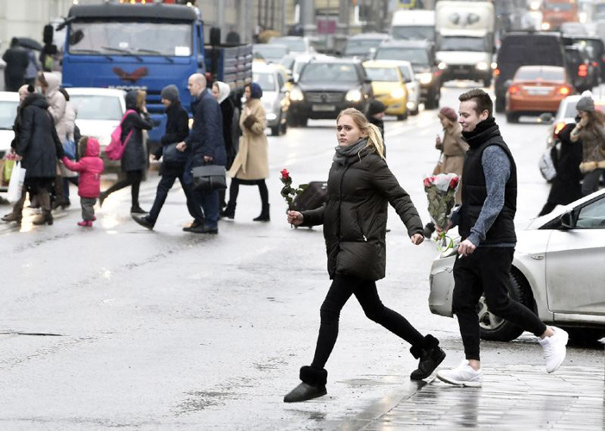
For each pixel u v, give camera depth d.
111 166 62.31
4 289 33.31
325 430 20.00
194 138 43.84
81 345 26.64
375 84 119.06
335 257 21.92
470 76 170.25
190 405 21.69
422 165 73.44
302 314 30.69
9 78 101.75
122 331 28.22
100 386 23.00
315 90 109.12
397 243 43.88
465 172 22.33
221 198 49.72
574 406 20.72
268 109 98.44
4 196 53.66
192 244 42.47
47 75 49.84
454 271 22.77
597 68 177.25
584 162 42.41
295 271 37.25
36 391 22.53
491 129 22.11
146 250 40.88
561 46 137.62
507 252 22.33
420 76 138.50
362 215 21.72
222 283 34.91
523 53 136.25
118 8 73.75
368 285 22.34
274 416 20.97
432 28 177.88
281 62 145.38
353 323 29.89
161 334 28.00
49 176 46.00
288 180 22.53
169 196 57.59
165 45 72.88
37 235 43.81
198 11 74.19
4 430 19.80
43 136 45.88
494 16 176.50
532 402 21.06
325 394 22.28
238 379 23.81
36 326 28.58
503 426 18.97
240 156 48.94
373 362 25.58
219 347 26.73
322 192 22.77
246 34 197.12
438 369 24.62
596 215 27.52
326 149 85.50
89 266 37.44
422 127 110.44
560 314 27.44
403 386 22.64
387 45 146.25
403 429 18.77
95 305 31.33
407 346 27.28
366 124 21.84
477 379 22.61
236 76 77.81
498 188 21.83
